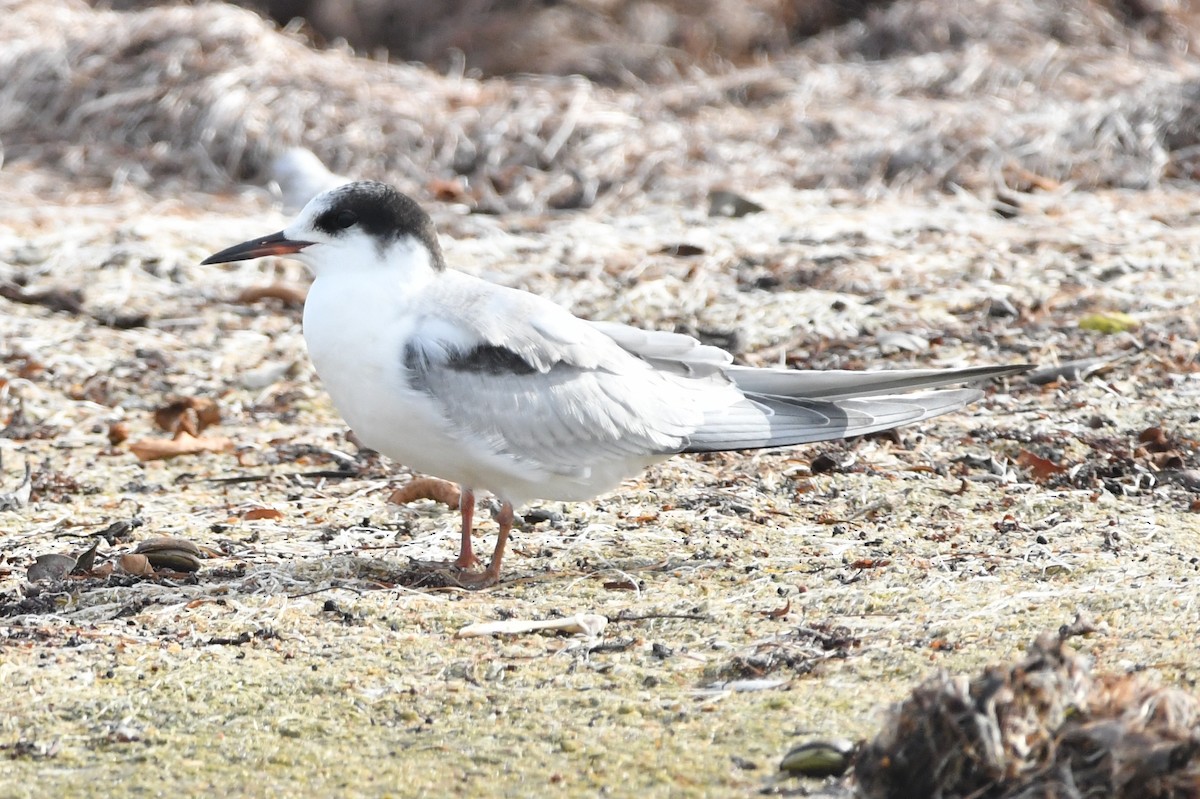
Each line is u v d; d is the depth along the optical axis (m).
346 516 10.84
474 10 28.50
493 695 7.74
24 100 22.61
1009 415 12.30
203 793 6.88
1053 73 23.73
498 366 9.34
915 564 9.34
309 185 19.78
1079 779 6.27
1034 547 9.55
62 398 13.63
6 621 8.77
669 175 20.34
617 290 15.66
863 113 22.19
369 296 9.36
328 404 13.58
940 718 6.36
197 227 18.23
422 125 21.58
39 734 7.42
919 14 26.62
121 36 23.47
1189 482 10.89
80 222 18.78
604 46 27.67
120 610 8.92
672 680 7.87
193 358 14.55
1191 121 21.34
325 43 28.06
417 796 6.81
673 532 10.23
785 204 19.08
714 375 10.20
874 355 13.80
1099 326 14.06
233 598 9.10
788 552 9.77
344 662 8.16
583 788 6.82
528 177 20.45
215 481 11.78
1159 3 26.73
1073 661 6.52
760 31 28.45
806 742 7.03
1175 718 6.42
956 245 16.75
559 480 9.59
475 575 9.47
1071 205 18.72
